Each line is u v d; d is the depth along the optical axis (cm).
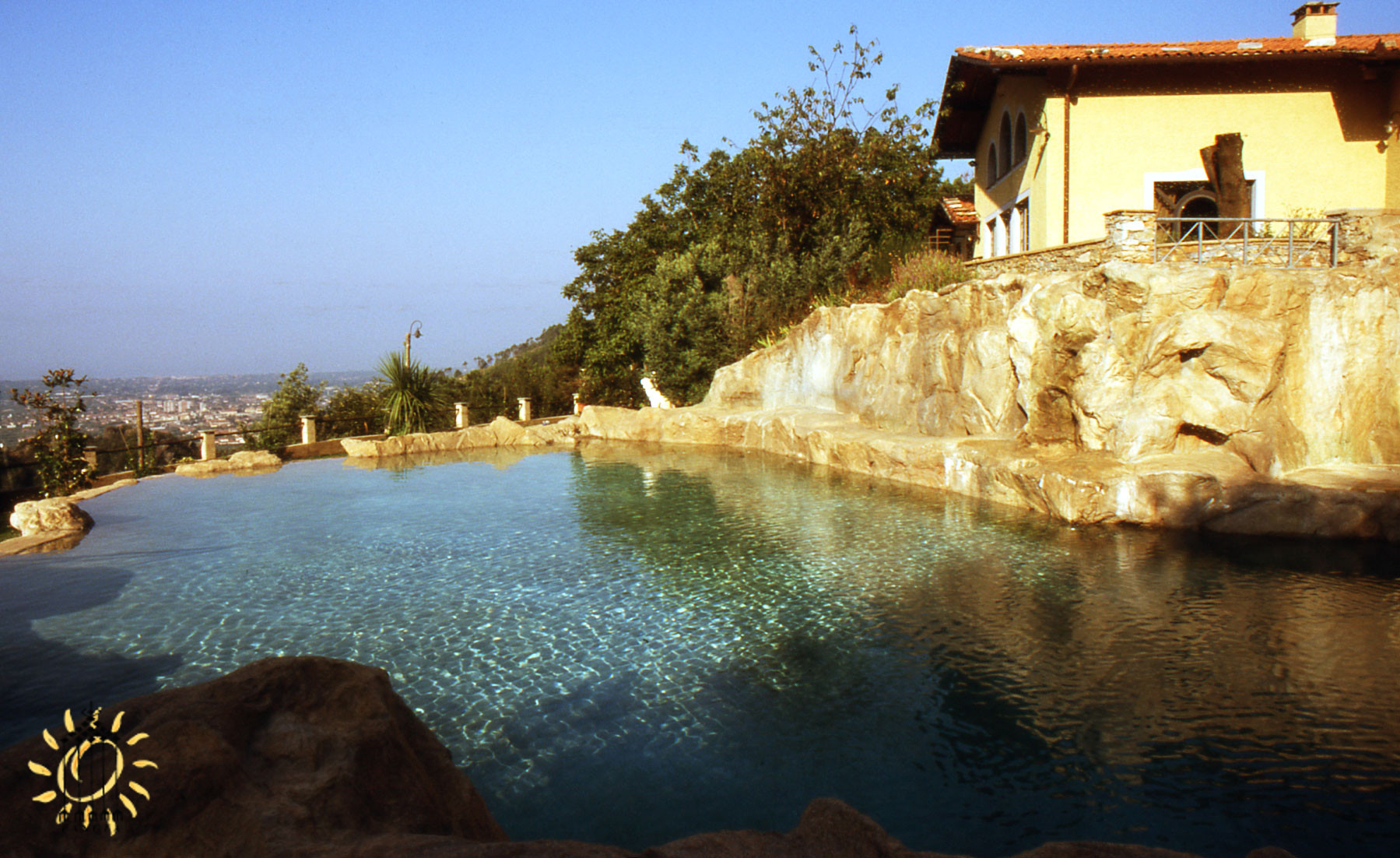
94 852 271
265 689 370
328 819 305
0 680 768
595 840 523
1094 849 281
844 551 1232
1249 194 2036
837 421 2220
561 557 1240
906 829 535
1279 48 1911
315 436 2659
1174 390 1391
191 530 1460
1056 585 1031
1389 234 1480
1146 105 2022
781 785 591
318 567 1198
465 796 404
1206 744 636
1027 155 2189
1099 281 1465
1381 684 729
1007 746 643
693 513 1552
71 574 1164
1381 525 1190
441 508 1661
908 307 2038
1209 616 909
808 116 2872
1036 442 1577
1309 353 1370
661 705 723
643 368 3466
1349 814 541
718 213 3350
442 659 831
